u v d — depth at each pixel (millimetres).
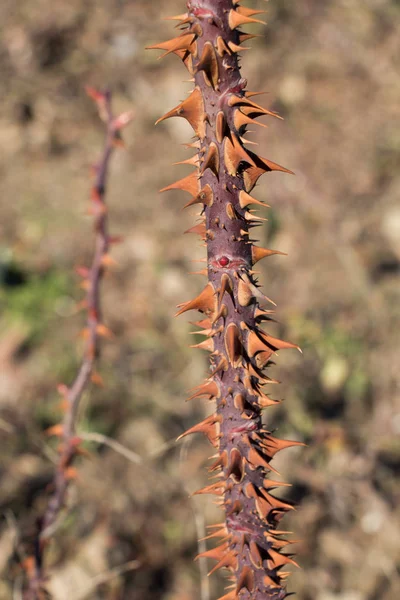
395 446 3697
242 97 1103
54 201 5070
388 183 5102
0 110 5520
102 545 3242
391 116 5492
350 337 4180
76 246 4766
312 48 5879
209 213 1174
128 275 4660
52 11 6055
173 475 3539
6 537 3203
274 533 1368
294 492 3461
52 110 5547
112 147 2193
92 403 3816
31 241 4785
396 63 5809
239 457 1298
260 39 5840
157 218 4961
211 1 1040
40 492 3486
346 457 3598
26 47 5871
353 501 3434
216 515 3385
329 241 4730
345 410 3861
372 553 3283
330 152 5258
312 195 4945
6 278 4535
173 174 5230
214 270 1203
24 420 3807
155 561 3232
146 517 3359
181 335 4273
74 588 3098
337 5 6160
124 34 5996
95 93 2166
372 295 4387
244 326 1221
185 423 3836
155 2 6258
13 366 4125
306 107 5555
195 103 1095
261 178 5047
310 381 3957
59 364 4113
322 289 4488
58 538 3227
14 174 5258
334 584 3197
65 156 5375
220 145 1112
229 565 1384
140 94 5684
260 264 4652
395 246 4723
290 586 3178
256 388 1284
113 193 5129
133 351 4188
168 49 1087
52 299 4453
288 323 4270
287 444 1320
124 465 3568
